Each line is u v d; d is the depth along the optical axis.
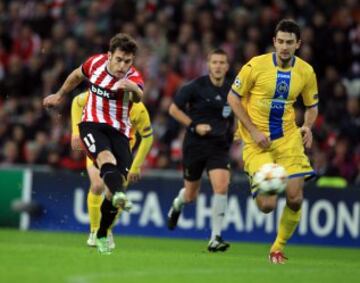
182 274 26.64
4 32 69.00
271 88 32.34
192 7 66.25
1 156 61.25
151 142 37.41
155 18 67.88
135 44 30.50
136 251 35.62
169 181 51.78
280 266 30.73
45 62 65.25
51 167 56.69
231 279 26.08
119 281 24.31
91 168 36.12
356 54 64.69
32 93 65.12
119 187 29.19
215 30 65.62
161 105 60.09
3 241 40.72
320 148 57.78
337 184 54.22
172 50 63.81
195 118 40.72
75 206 52.41
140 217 51.91
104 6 68.62
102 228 31.80
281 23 32.03
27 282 23.62
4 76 67.12
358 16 68.69
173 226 44.06
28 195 53.06
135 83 30.62
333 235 51.41
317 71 64.19
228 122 40.72
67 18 68.81
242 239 51.38
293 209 32.47
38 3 70.06
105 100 31.30
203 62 63.25
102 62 31.41
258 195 31.53
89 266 27.47
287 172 32.38
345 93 61.00
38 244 38.06
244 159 32.91
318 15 65.06
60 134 59.69
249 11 67.06
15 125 61.47
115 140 31.36
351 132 58.12
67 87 32.50
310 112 33.53
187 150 40.91
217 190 39.09
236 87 32.50
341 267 32.12
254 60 32.59
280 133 32.66
